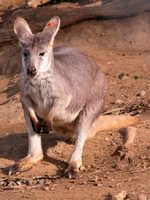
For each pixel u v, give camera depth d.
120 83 17.08
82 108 12.80
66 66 12.46
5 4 27.42
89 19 22.20
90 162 12.45
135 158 12.30
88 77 12.85
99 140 13.31
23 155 12.88
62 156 12.73
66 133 13.08
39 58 11.65
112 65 18.70
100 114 13.48
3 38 21.52
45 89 11.91
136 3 22.55
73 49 13.31
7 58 20.00
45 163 12.41
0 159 12.70
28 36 11.91
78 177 11.71
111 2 23.47
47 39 11.80
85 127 12.72
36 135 12.38
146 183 10.91
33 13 23.92
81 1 25.61
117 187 10.76
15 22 12.16
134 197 10.07
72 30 21.64
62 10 23.89
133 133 13.26
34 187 11.24
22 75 11.96
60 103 12.03
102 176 11.62
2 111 15.86
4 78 18.92
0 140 13.73
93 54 19.78
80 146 12.44
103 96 13.31
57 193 10.68
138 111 15.19
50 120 11.93
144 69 18.33
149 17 22.16
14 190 11.13
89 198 10.22
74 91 12.40
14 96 16.77
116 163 12.23
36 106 12.20
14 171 12.03
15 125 14.92
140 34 21.53
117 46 20.89
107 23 22.02
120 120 13.85
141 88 16.62
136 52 20.34
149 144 12.84
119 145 12.95
